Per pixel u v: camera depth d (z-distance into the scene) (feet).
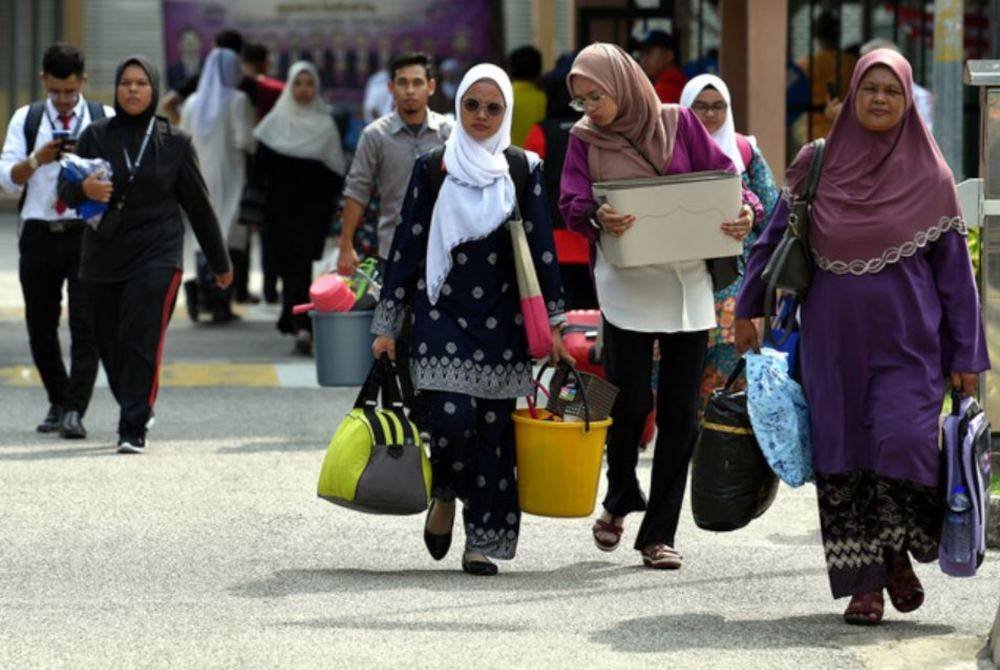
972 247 84.79
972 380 61.41
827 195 61.36
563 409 69.87
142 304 92.63
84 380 98.37
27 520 78.18
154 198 92.53
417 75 96.32
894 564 62.95
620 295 69.67
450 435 68.33
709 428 63.93
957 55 91.30
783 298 64.13
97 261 93.04
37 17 217.77
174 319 152.66
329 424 103.71
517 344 68.74
